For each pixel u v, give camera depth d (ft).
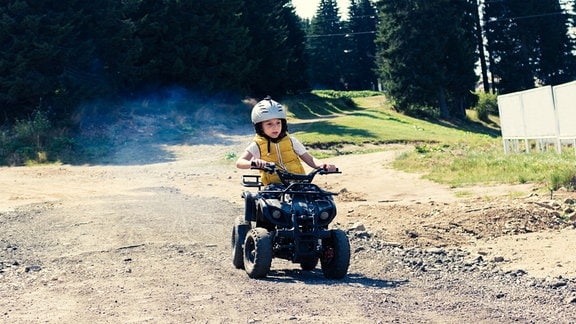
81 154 109.70
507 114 86.84
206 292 22.26
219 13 155.74
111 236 36.76
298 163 26.16
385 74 212.23
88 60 129.80
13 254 32.60
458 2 227.40
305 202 24.88
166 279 24.84
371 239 35.40
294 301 20.83
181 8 150.51
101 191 64.90
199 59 152.76
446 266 29.04
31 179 78.95
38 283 25.26
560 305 21.26
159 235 36.76
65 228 40.73
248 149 25.90
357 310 19.75
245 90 167.94
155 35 147.84
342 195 55.72
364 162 80.48
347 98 225.76
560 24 246.47
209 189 63.98
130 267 27.73
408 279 25.99
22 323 18.99
